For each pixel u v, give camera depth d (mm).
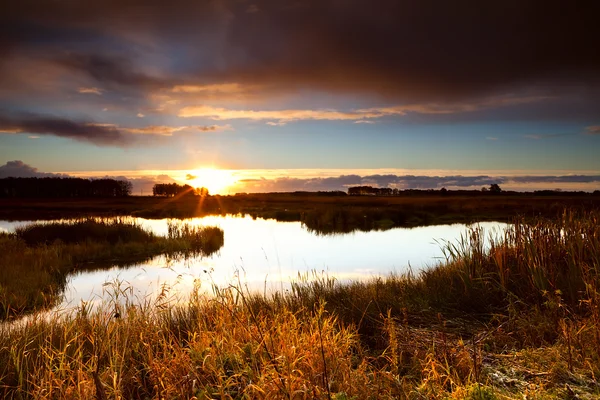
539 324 4926
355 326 5598
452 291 6699
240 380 3639
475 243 7477
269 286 10273
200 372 3824
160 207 57781
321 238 23094
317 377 3574
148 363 4164
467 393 3248
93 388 3555
